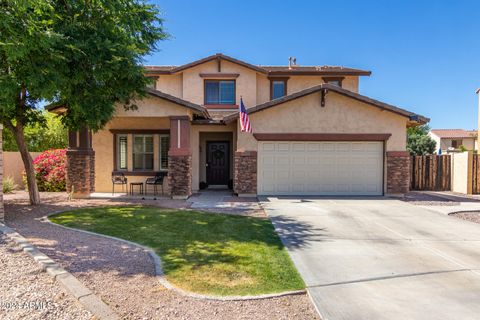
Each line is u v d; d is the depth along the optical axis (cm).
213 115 1805
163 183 1683
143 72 1130
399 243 763
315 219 1018
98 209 1144
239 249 688
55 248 649
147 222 931
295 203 1318
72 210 1118
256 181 1523
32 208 1154
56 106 1282
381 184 1548
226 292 476
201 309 422
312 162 1541
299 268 591
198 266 577
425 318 417
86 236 761
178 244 713
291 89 1978
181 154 1442
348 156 1545
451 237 820
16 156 1927
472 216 1095
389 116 1522
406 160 1527
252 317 407
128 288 475
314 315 420
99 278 507
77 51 909
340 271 579
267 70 1938
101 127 1237
